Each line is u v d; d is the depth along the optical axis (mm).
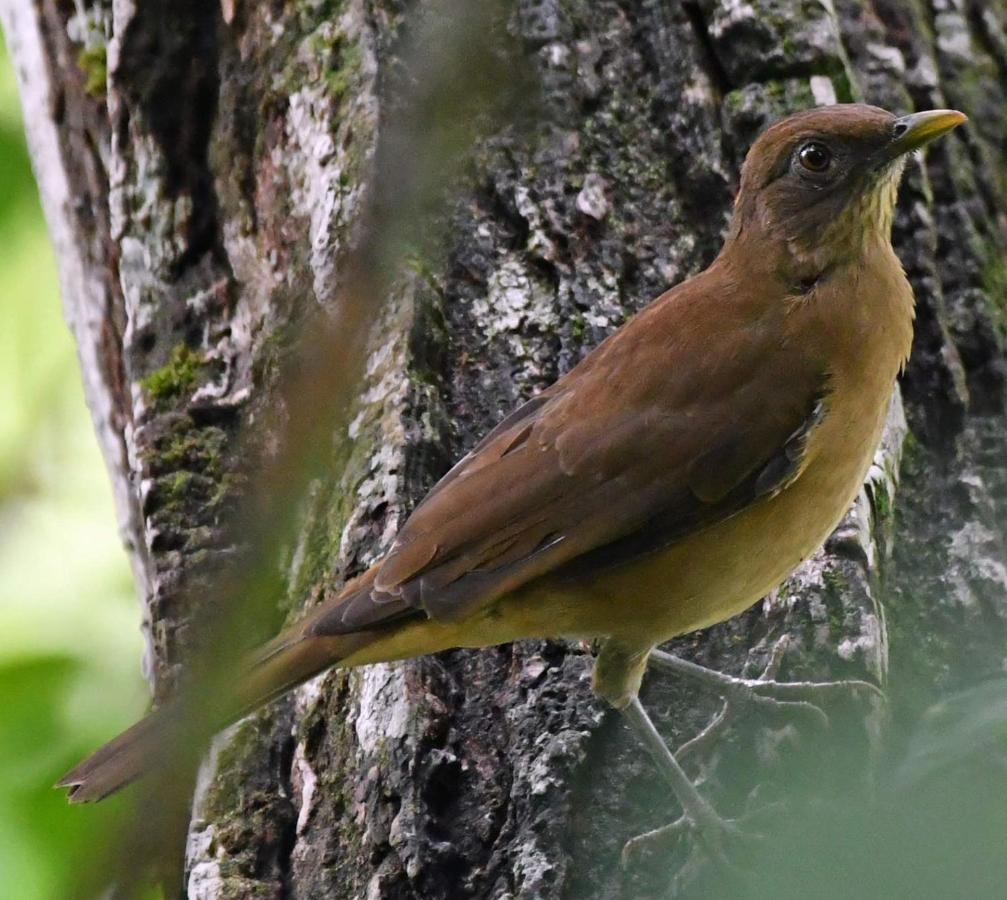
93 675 12992
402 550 8078
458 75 4238
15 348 15023
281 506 3693
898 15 10914
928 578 8867
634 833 7629
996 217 10523
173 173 10359
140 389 10000
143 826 3832
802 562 8516
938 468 9422
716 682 8141
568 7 10078
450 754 7734
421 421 8805
